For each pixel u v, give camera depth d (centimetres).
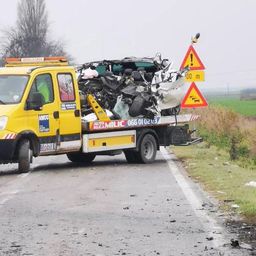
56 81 2238
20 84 2164
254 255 1045
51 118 2198
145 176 2052
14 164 2484
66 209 1445
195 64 2820
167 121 2608
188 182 1891
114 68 2727
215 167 2252
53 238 1162
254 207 1395
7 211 1424
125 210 1432
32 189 1756
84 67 2631
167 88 2605
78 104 2298
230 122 3575
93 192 1698
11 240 1148
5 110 2084
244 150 2925
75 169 2272
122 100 2477
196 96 2795
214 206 1471
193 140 2734
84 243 1126
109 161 2612
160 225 1270
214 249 1083
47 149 2195
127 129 2453
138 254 1052
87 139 2323
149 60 2686
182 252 1065
